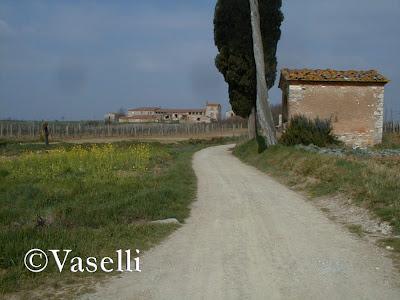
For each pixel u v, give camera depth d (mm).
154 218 9930
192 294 5473
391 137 27797
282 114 29000
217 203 11922
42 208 11773
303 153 18172
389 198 9766
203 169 20828
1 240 7191
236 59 29328
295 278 5996
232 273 6242
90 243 7527
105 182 14898
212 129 86500
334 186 12406
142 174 17109
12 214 11094
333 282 5824
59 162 19609
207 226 9273
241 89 30531
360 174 12383
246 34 28969
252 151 26938
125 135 75250
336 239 8023
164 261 6859
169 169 19422
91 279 6043
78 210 10406
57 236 7727
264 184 15336
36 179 16516
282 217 10000
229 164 23703
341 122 25453
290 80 25156
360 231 8539
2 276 5859
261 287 5672
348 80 25266
